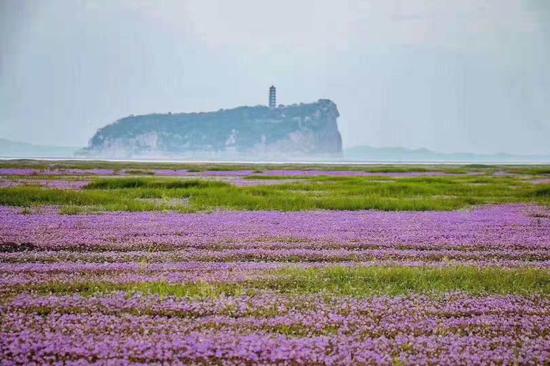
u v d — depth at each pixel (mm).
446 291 35188
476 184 155250
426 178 185625
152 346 23984
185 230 59406
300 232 59312
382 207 87062
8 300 30625
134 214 74500
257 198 91312
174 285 34688
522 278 38344
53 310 29234
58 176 175250
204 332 26031
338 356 23547
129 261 43969
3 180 146500
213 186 125625
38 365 22078
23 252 46844
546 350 25172
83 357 23141
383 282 37250
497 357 24047
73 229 58469
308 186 134250
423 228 63562
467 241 55219
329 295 33469
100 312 29266
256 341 24688
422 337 26406
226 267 41312
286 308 30562
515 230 62781
